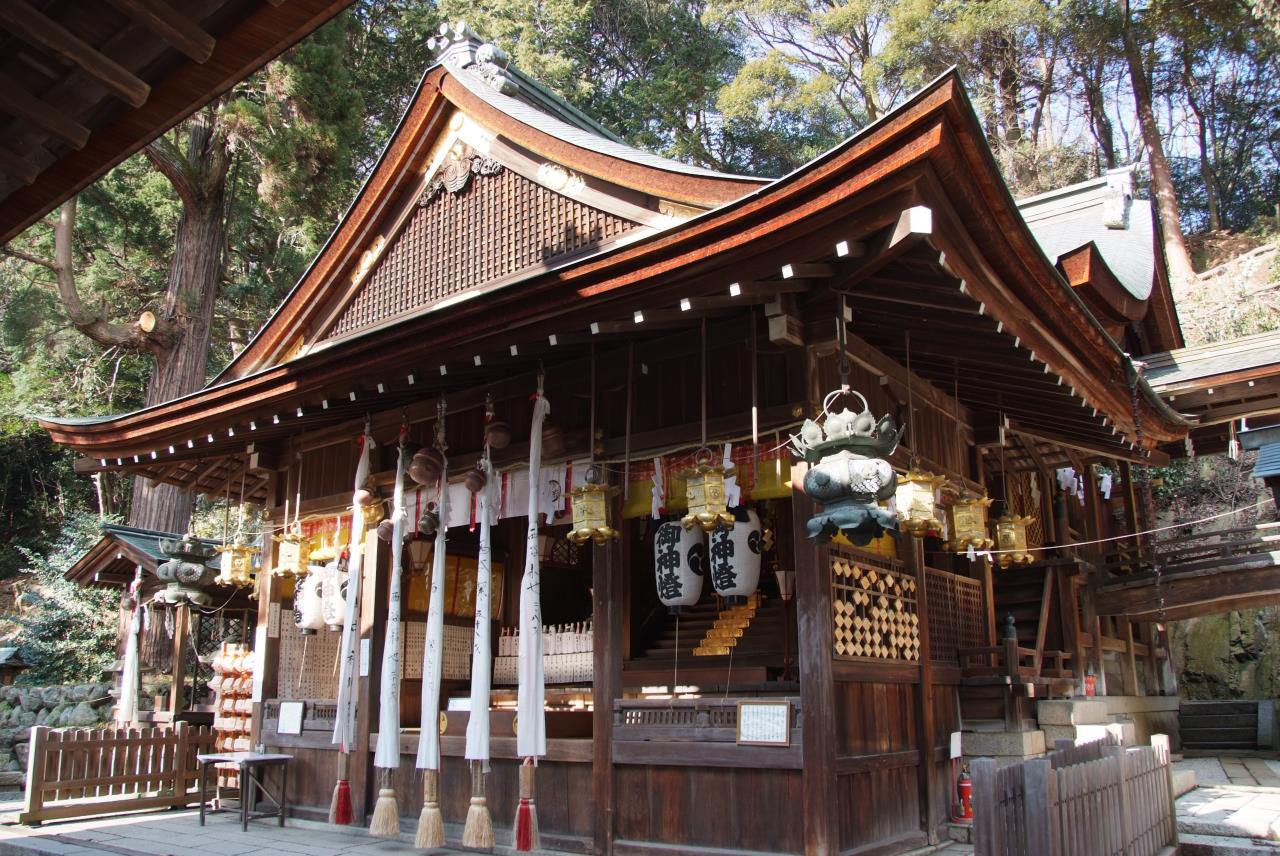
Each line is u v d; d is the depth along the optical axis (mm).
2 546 23188
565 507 7156
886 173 4414
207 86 3242
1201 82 31016
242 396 8055
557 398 7434
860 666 6016
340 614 8703
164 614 14016
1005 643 7863
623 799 6332
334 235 9562
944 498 7633
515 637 9836
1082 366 6859
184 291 17562
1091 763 4605
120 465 9500
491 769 7145
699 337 6645
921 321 6121
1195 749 14031
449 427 8148
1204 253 27531
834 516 5016
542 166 8195
